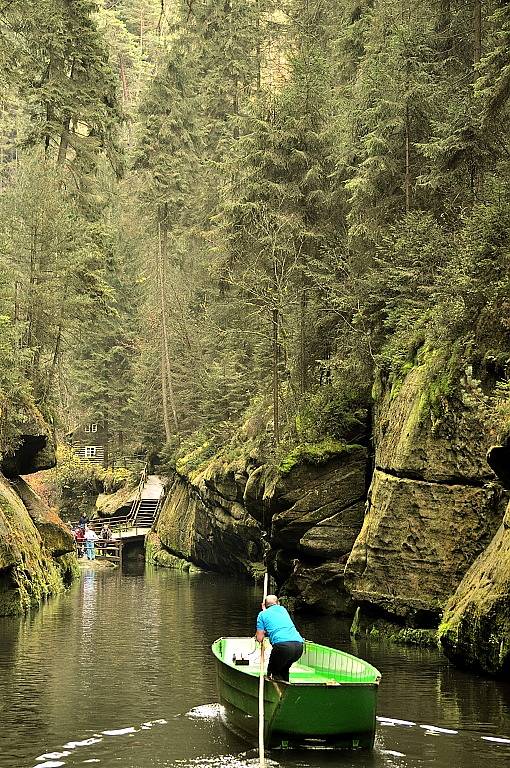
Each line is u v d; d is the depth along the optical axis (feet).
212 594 95.86
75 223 110.63
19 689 44.32
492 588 45.80
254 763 31.42
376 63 81.00
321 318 90.94
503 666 44.47
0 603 75.20
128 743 34.12
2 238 103.65
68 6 111.96
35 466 102.73
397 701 40.27
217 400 137.49
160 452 168.45
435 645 55.62
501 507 54.19
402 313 72.23
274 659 37.42
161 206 164.04
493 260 57.31
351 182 77.15
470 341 56.59
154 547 154.20
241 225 93.40
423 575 57.31
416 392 60.13
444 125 68.64
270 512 80.89
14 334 96.68
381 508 60.70
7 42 95.76
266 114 92.73
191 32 162.91
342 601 74.08
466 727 35.88
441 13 80.48
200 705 40.65
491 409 53.21
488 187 62.59
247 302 95.96
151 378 177.58
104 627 67.97
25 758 32.17
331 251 87.71
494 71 59.57
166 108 164.04
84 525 158.30
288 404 92.48
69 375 189.78
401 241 72.23
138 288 192.03
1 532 76.54
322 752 32.83
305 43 110.22
